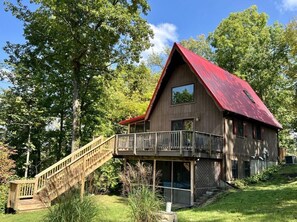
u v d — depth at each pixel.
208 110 16.98
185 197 14.55
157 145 15.09
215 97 15.96
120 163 19.55
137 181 8.03
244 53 30.14
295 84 21.97
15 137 19.23
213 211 9.94
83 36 16.72
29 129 18.55
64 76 20.48
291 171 18.84
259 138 20.70
